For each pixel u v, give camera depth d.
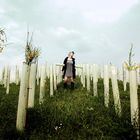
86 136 3.49
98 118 4.01
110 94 5.57
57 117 3.97
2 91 6.80
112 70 4.13
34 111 3.89
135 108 3.31
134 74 3.38
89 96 5.57
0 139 3.20
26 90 3.53
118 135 3.34
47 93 6.32
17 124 3.44
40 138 3.32
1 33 3.97
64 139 3.36
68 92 6.32
